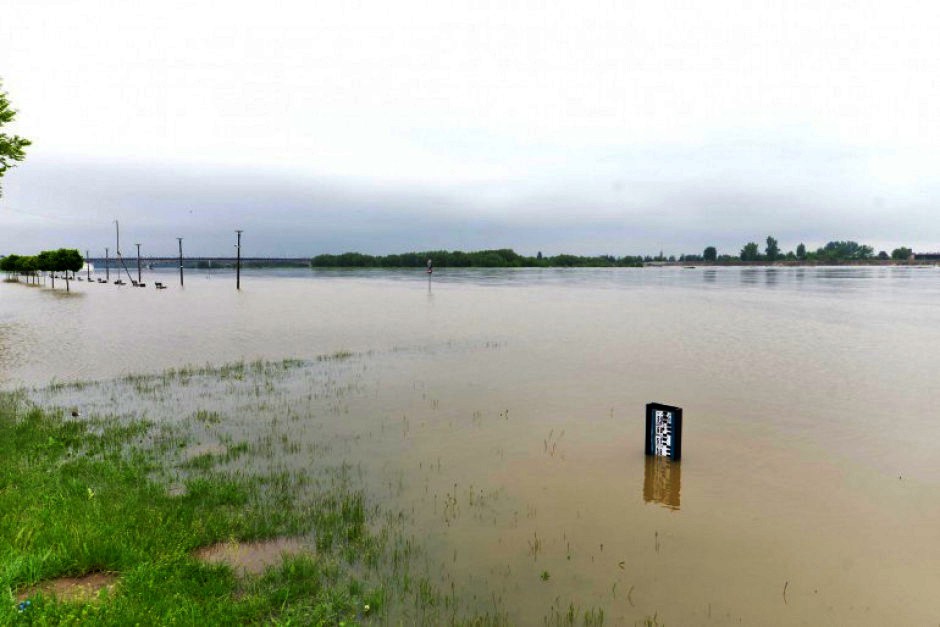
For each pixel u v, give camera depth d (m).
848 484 11.04
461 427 14.87
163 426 14.83
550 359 25.52
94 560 7.20
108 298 71.81
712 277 169.62
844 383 20.44
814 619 6.88
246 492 10.38
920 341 31.27
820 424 15.20
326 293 82.19
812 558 8.30
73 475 10.84
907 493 10.63
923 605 7.17
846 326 38.59
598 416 15.98
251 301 65.12
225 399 17.94
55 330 36.66
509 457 12.56
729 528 9.22
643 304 59.09
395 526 9.20
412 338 32.62
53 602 5.96
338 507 9.88
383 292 84.00
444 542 8.69
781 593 7.41
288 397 18.22
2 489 9.50
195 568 7.46
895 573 7.91
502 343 30.50
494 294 78.25
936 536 8.98
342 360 25.22
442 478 11.30
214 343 30.64
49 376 21.66
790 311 50.25
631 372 22.48
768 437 14.08
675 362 24.69
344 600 7.07
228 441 13.60
